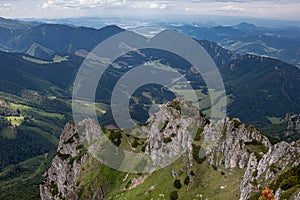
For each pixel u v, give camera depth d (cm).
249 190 10244
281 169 9850
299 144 10144
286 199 7800
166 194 13400
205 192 12225
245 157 12550
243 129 13612
